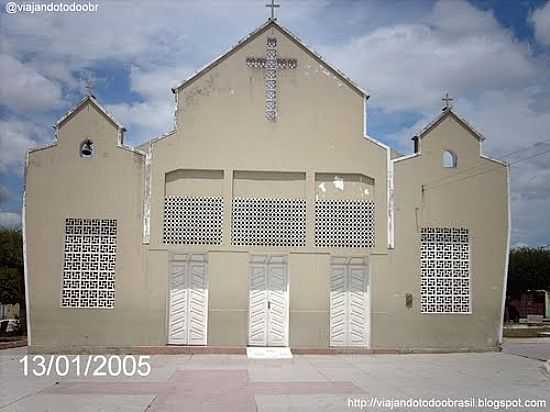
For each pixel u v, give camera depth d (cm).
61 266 2145
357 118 2252
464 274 2236
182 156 2198
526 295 5825
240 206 2200
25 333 3403
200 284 2209
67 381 1562
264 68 2250
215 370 1758
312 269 2180
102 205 2170
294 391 1418
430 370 1772
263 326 2203
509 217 2272
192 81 2233
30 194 2164
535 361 1989
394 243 2209
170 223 2180
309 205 2200
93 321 2133
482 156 2281
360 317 2236
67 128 2192
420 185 2244
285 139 2225
